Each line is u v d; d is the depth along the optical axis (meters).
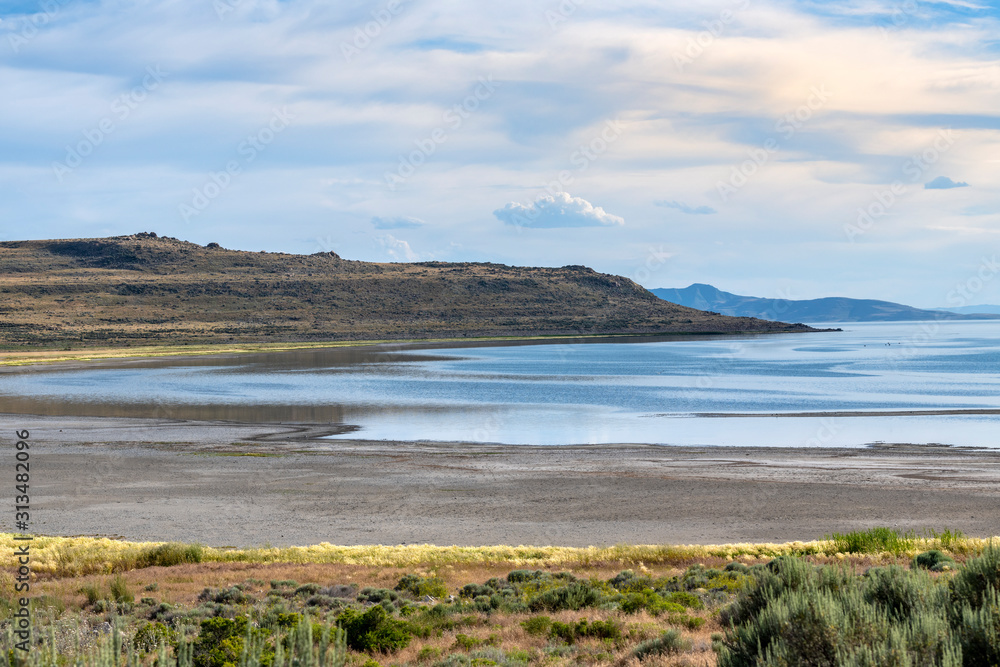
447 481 37.09
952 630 7.15
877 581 8.95
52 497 33.81
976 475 37.59
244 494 34.44
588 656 10.45
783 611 7.42
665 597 15.73
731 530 28.11
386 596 17.08
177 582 19.16
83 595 17.06
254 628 10.84
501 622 14.09
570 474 38.66
